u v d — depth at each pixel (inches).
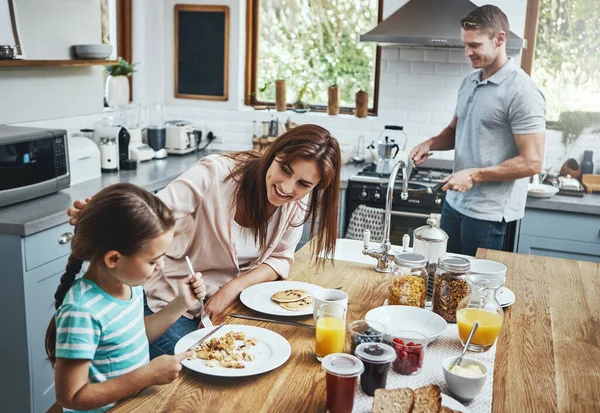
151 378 60.4
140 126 197.2
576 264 110.2
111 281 64.6
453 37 163.8
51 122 161.2
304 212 93.8
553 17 179.2
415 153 151.8
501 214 137.7
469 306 74.4
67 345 60.4
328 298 77.2
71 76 142.7
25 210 121.5
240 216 88.5
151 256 61.6
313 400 61.9
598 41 177.0
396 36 167.9
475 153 139.7
